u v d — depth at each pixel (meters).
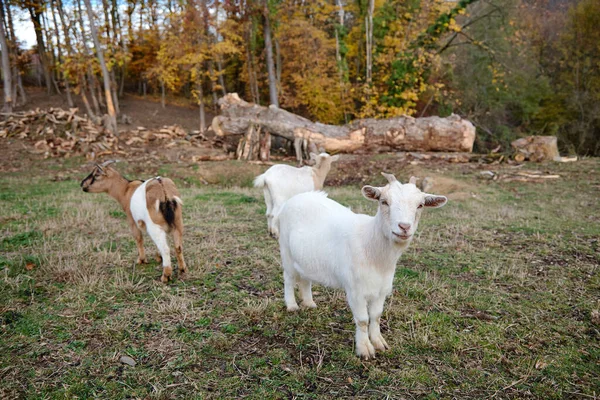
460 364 3.82
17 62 28.38
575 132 26.80
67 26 25.55
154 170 14.66
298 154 16.45
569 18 28.42
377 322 3.98
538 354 3.97
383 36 25.39
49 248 6.61
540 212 9.24
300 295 4.84
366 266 3.64
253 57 28.98
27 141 17.83
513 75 26.44
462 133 16.34
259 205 10.11
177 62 24.94
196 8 24.20
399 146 16.83
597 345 4.10
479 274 5.82
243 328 4.37
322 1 26.62
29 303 4.83
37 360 3.78
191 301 4.89
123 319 4.48
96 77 28.80
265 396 3.36
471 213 9.30
